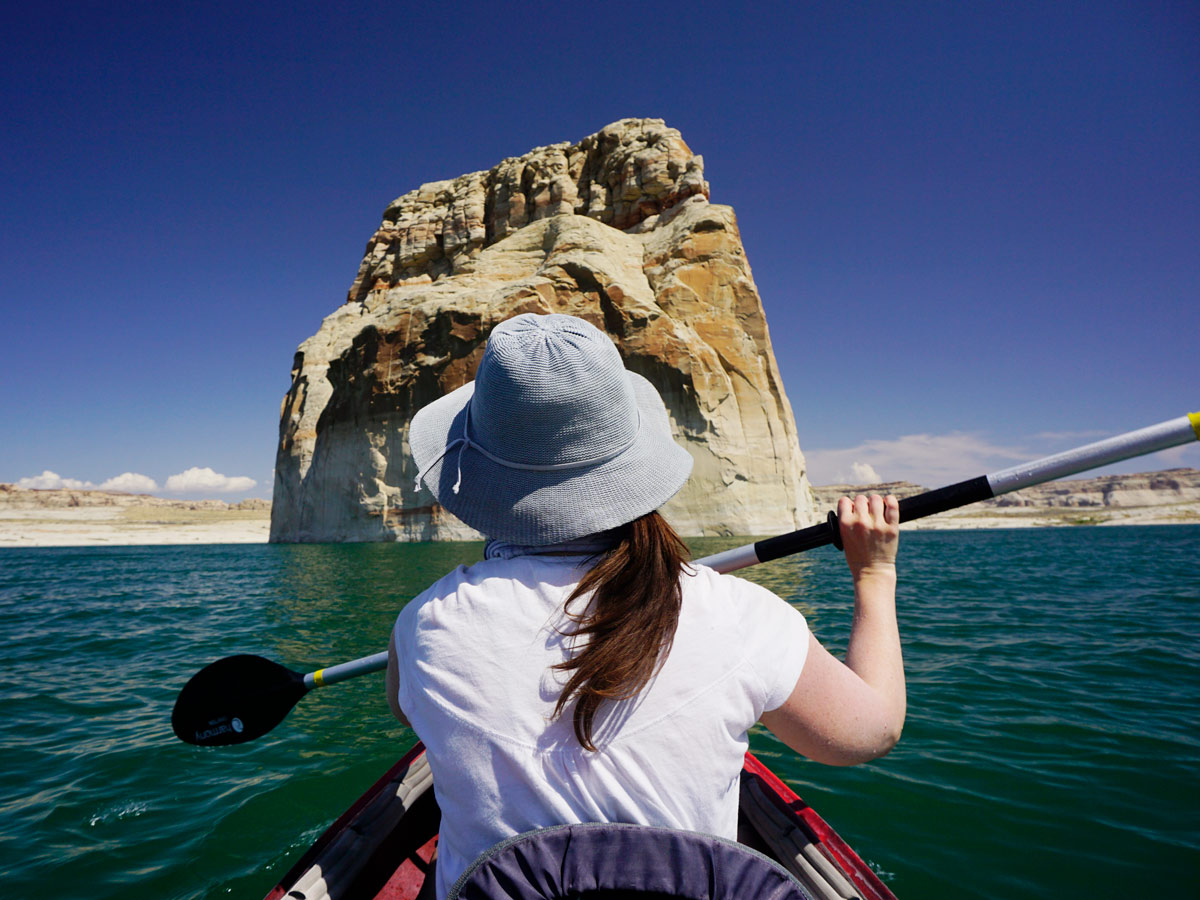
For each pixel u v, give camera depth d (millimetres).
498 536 883
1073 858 2656
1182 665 5516
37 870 2764
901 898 2438
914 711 4383
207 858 2836
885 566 1004
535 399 837
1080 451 1165
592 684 738
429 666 824
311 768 3691
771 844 1685
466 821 806
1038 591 10789
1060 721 4148
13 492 175375
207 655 6727
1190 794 3148
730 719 779
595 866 734
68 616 9984
